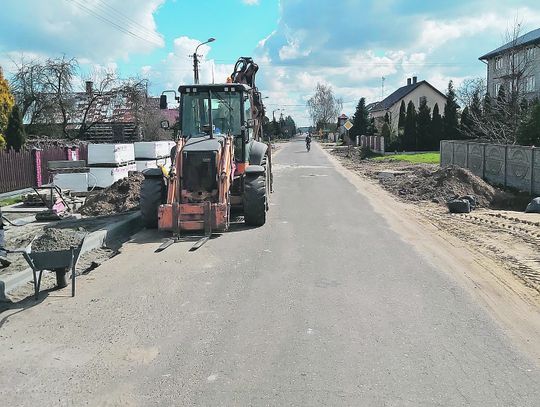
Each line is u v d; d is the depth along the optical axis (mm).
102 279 7305
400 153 44188
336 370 4418
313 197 16406
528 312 5797
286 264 7930
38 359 4750
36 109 38969
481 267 7688
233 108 12320
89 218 12969
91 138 43406
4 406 3947
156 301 6305
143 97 42031
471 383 4184
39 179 22688
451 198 15000
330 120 120062
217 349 4879
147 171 11500
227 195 10633
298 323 5500
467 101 44594
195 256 8547
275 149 62625
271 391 4070
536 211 12984
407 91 75875
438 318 5621
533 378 4266
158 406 3889
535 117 22547
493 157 18703
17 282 6973
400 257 8336
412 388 4102
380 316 5688
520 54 32188
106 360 4699
